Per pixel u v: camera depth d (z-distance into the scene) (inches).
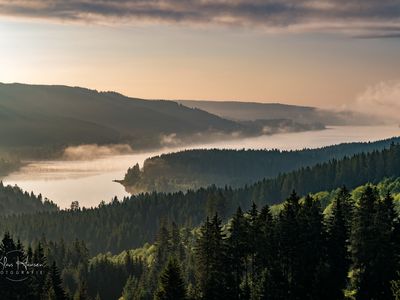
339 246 2733.8
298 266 2679.6
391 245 2605.8
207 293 2568.9
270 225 2731.3
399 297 2190.0
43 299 3154.5
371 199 2682.1
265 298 2600.9
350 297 2684.5
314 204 2800.2
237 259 2704.2
